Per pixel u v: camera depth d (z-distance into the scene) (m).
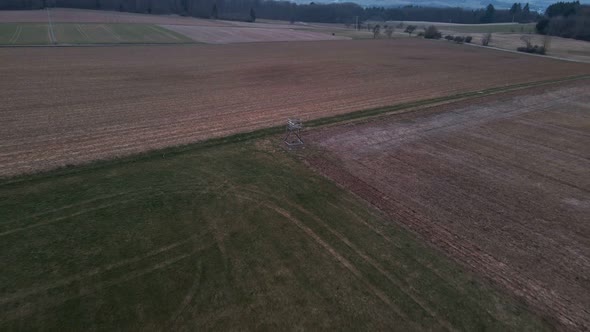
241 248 11.22
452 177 16.52
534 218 13.48
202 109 25.73
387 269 10.61
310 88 33.53
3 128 20.38
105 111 24.42
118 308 8.91
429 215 13.44
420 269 10.66
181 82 34.84
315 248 11.37
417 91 33.31
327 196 14.48
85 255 10.62
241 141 19.95
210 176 15.70
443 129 22.95
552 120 25.31
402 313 9.14
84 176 15.25
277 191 14.66
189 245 11.26
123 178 15.22
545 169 17.67
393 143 20.39
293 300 9.38
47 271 9.94
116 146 18.55
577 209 14.20
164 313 8.84
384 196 14.67
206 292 9.51
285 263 10.66
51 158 16.81
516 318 9.12
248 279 10.00
